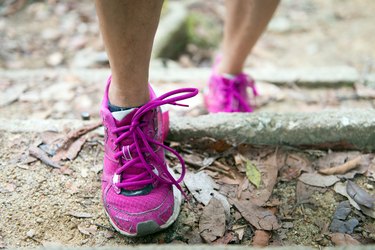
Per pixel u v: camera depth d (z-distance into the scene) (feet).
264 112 4.50
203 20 9.09
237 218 3.70
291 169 4.17
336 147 4.36
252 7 4.23
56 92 5.83
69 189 3.87
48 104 5.59
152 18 2.97
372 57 7.76
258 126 4.33
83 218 3.64
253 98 5.96
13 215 3.61
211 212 3.68
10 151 4.19
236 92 4.96
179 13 8.52
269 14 4.31
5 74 6.20
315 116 4.37
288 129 4.30
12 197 3.76
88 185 3.92
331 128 4.28
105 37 3.03
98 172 4.05
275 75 6.45
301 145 4.38
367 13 9.27
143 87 3.37
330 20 9.08
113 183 3.49
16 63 7.25
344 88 6.26
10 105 5.53
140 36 3.01
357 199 3.84
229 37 4.67
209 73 6.46
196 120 4.44
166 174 3.61
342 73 6.44
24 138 4.33
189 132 4.37
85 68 7.14
